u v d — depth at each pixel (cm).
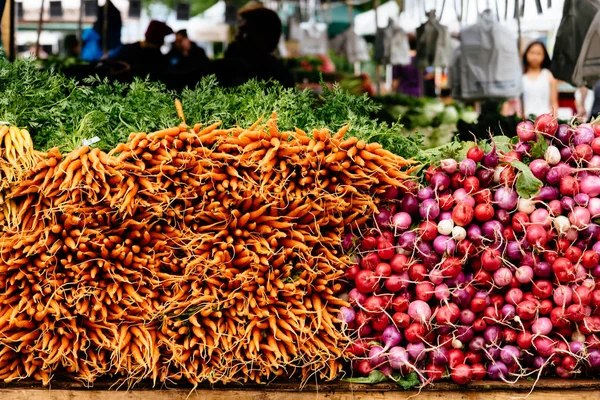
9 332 278
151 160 277
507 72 606
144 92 348
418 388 290
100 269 282
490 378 296
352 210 299
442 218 296
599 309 294
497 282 290
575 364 292
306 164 284
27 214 278
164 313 280
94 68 559
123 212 274
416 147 340
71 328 277
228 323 287
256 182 282
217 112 339
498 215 295
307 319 297
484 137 554
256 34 573
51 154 277
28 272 276
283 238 292
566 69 551
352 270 302
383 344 293
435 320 292
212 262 281
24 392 280
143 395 285
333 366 293
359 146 291
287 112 335
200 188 282
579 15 535
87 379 281
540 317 293
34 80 339
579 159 300
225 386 290
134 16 671
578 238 298
